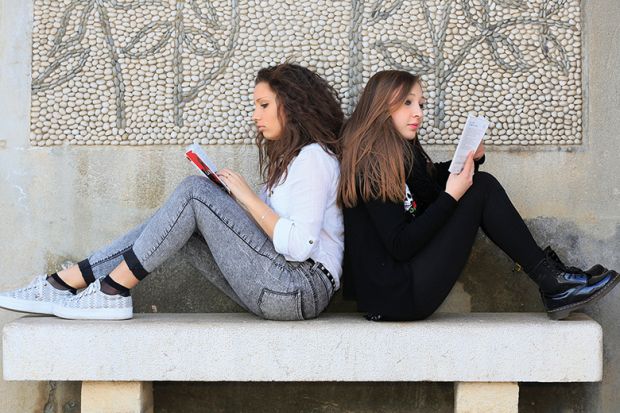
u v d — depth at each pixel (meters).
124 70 3.75
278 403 3.70
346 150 3.19
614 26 3.71
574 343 3.10
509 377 3.11
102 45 3.75
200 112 3.74
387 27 3.72
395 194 3.13
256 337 3.12
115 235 3.76
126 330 3.14
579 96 3.71
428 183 3.30
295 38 3.73
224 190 3.27
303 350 3.12
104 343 3.14
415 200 3.32
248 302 3.21
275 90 3.28
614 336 3.67
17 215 3.76
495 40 3.71
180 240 3.17
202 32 3.75
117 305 3.25
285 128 3.25
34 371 3.15
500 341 3.11
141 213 3.76
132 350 3.14
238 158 3.74
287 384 3.70
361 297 3.22
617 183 3.69
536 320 3.24
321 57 3.73
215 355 3.13
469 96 3.71
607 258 3.70
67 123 3.75
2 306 3.27
